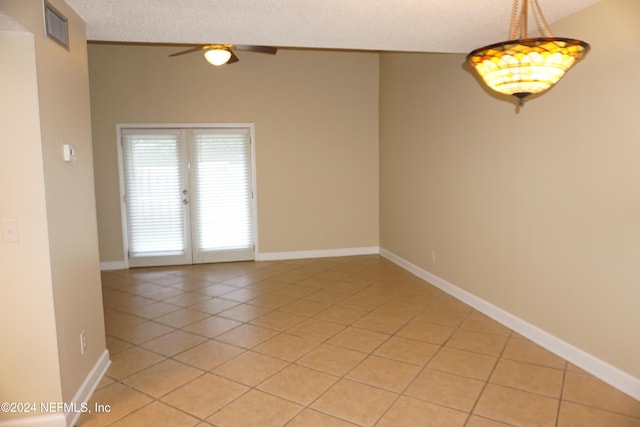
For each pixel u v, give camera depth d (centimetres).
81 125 282
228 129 632
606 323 283
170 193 627
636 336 263
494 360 320
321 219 672
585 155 292
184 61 611
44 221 227
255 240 656
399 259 614
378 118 674
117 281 555
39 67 223
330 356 333
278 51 634
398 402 268
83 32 289
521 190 357
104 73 594
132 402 273
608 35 270
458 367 311
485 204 408
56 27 245
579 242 301
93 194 302
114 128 604
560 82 311
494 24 305
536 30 329
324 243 677
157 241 631
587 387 279
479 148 413
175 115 615
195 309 446
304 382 294
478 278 427
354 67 660
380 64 659
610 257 277
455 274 468
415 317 412
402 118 584
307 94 650
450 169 467
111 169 608
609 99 272
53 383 236
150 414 259
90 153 297
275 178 652
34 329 231
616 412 252
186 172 627
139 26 304
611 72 270
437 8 271
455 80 450
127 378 303
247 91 632
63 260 248
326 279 550
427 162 519
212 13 278
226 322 408
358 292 494
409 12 278
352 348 346
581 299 302
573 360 311
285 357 333
